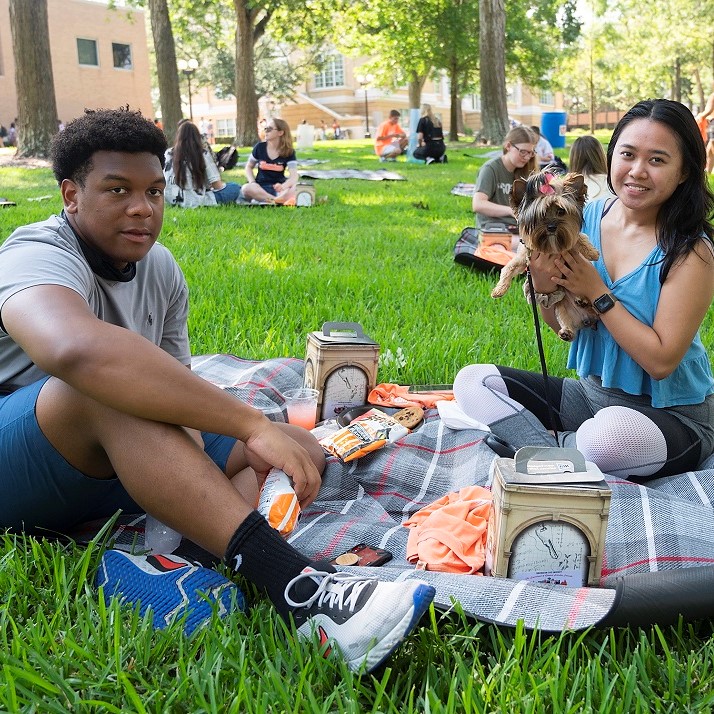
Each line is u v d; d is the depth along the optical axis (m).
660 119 2.66
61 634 1.95
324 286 5.95
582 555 2.19
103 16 40.31
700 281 2.70
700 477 2.76
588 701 1.69
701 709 1.73
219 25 30.50
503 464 2.31
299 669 1.85
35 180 14.27
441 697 1.79
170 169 10.36
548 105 67.06
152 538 2.36
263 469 2.29
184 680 1.76
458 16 29.48
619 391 2.99
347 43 32.50
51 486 2.23
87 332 1.96
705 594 2.01
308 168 18.02
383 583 1.91
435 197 12.15
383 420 3.25
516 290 5.95
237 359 4.13
